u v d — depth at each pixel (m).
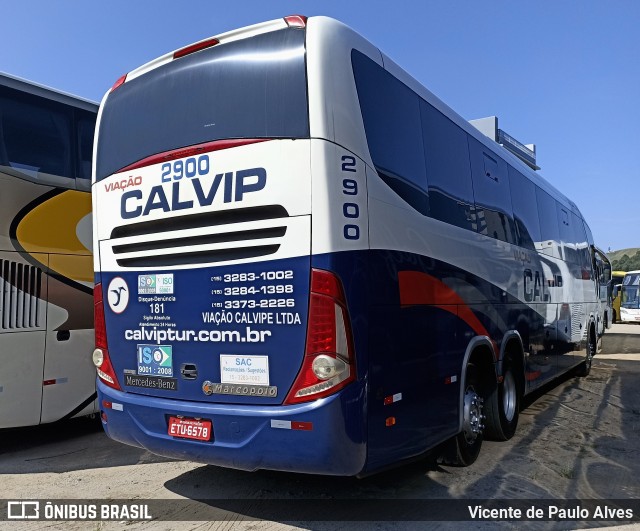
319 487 4.77
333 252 3.46
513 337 6.36
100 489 4.86
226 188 3.83
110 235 4.59
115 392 4.48
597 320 12.67
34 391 6.11
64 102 6.61
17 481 5.13
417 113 4.64
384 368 3.74
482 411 5.61
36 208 6.20
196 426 3.90
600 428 6.95
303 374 3.49
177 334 4.09
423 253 4.39
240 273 3.77
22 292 6.04
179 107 4.23
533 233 7.56
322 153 3.52
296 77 3.69
